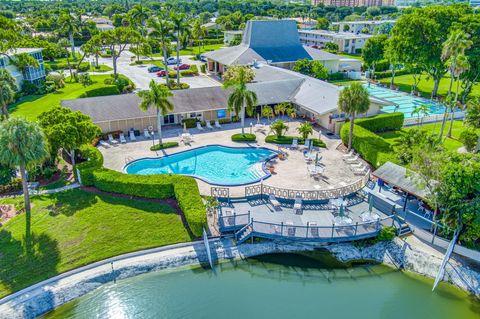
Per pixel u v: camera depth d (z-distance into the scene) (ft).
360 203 119.55
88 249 100.58
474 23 211.41
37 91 239.91
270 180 132.77
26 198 112.47
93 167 131.03
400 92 263.29
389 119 177.78
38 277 91.61
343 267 99.09
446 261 95.91
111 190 123.85
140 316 83.97
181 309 85.87
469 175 91.50
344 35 445.78
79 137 130.93
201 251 102.22
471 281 91.45
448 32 220.84
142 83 279.28
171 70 319.06
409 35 229.45
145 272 96.22
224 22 552.82
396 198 121.49
